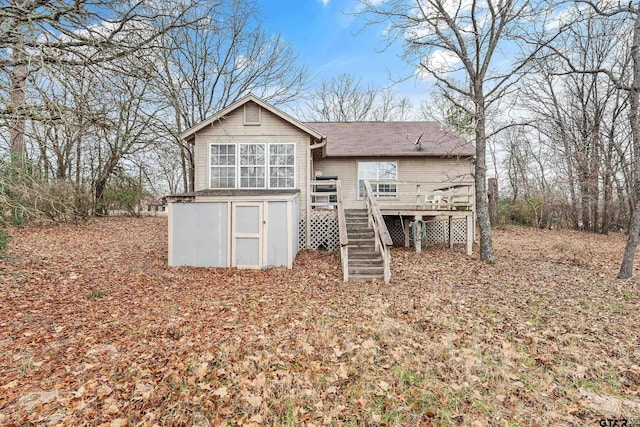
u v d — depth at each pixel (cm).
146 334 473
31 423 289
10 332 465
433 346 436
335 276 831
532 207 2166
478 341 454
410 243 1389
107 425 288
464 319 538
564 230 1958
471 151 1465
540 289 705
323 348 433
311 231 1161
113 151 959
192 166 1875
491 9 950
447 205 1147
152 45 717
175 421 295
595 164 1385
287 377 363
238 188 1142
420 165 1553
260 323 517
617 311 569
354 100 3522
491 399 328
